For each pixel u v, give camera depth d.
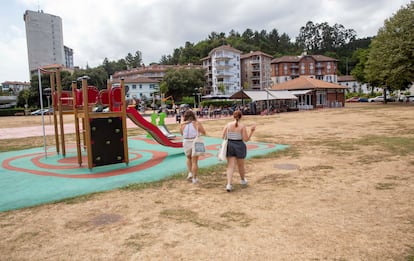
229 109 39.06
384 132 15.74
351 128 18.31
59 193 6.59
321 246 3.88
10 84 147.12
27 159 11.20
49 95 21.30
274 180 7.20
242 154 6.54
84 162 10.27
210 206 5.52
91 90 9.56
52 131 23.19
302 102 48.25
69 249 4.00
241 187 6.70
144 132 20.36
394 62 43.84
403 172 7.54
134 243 4.11
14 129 25.97
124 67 143.12
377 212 4.99
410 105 45.62
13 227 4.79
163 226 4.66
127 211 5.38
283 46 151.88
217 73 97.06
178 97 81.38
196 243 4.06
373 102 64.75
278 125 22.03
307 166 8.62
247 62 103.12
